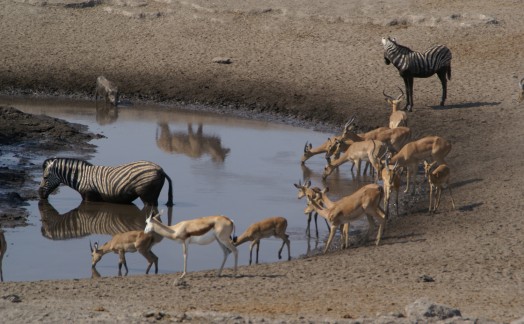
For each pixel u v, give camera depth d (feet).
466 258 178.29
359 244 199.93
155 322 124.26
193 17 439.63
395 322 124.16
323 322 124.88
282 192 249.96
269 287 158.71
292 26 427.33
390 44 327.26
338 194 246.68
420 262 176.86
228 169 275.18
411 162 237.25
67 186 270.67
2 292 156.56
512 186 234.99
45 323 123.13
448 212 218.38
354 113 335.67
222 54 403.13
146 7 452.76
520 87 334.44
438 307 127.85
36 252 201.67
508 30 409.90
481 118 317.83
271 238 212.64
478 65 377.09
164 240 212.43
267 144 307.17
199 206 237.25
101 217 234.17
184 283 163.02
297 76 376.27
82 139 309.83
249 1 453.58
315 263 181.06
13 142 300.40
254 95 362.12
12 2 457.68
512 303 142.72
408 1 449.89
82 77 391.86
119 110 358.64
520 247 184.85
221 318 126.31
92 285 163.12
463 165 263.49
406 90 330.54
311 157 293.23
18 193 250.16
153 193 243.60
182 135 318.86
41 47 416.87
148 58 404.57
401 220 215.92
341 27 423.64
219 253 201.36
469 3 444.14
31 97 377.30
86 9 454.40
